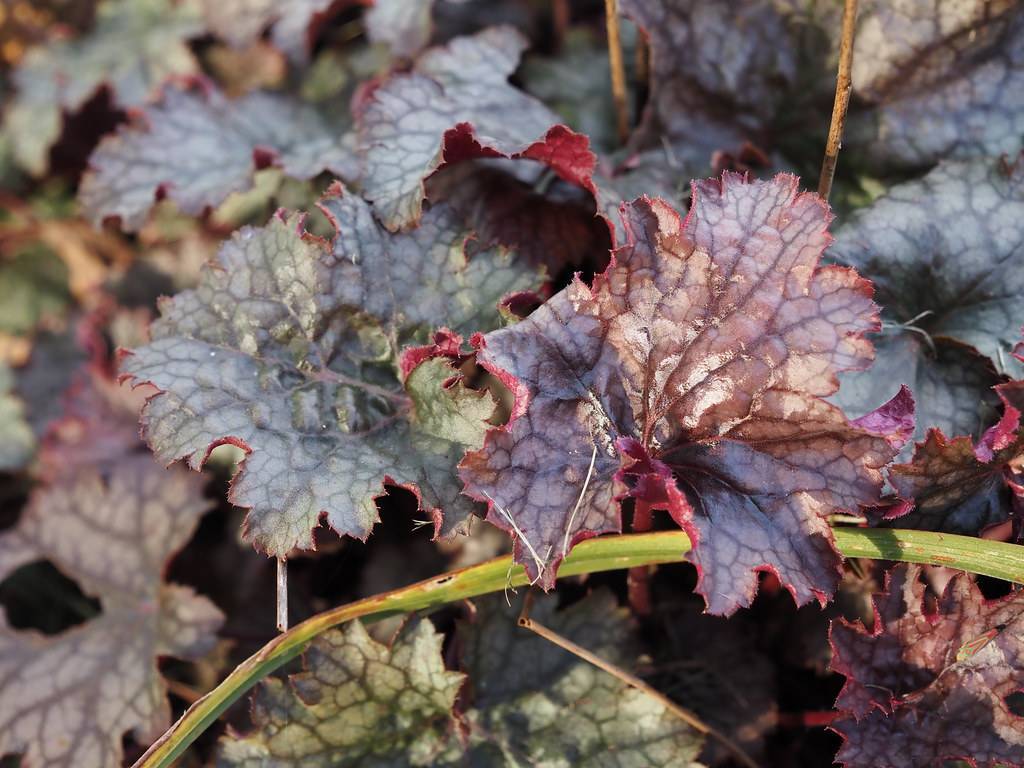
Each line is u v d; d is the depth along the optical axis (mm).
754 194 196
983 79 245
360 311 221
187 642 251
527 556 185
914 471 195
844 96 213
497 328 221
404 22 290
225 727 258
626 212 197
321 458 208
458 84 259
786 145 264
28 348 346
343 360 221
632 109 284
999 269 229
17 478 344
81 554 273
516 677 232
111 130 359
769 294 190
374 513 200
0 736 247
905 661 202
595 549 203
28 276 394
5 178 366
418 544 264
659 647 250
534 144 223
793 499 188
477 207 249
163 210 326
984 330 226
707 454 196
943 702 201
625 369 197
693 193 197
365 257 222
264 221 289
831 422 186
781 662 251
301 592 271
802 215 191
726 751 236
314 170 262
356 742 223
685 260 194
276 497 201
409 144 233
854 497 185
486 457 187
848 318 185
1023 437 195
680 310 195
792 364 187
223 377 214
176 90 290
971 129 246
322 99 303
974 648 199
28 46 383
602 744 223
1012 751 196
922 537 195
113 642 258
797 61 258
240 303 222
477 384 259
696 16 258
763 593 254
